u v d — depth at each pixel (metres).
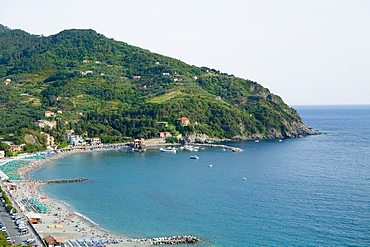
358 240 126.88
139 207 164.12
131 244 124.06
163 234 134.38
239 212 155.88
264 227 139.38
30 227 133.25
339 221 143.75
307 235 131.62
